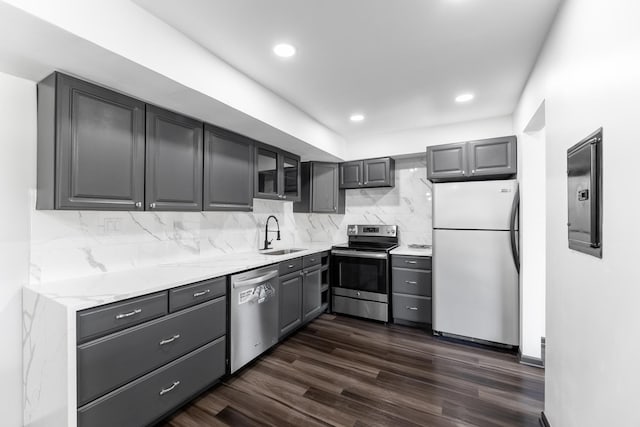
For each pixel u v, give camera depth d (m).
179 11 1.53
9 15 1.11
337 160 4.05
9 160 1.62
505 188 2.77
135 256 2.22
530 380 2.23
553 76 1.61
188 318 1.91
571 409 1.32
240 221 3.22
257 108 2.35
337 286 3.75
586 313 1.17
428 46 1.87
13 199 1.64
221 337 2.17
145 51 1.52
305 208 4.12
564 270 1.42
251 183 2.90
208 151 2.42
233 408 1.92
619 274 0.93
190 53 1.77
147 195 1.96
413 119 3.27
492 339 2.79
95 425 1.43
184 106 2.06
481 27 1.68
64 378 1.36
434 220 3.06
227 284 2.23
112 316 1.50
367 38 1.78
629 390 0.88
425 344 2.89
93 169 1.69
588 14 1.17
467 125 3.33
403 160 4.05
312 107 2.91
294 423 1.78
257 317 2.49
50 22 1.17
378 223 4.19
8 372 1.62
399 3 1.48
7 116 1.61
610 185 0.98
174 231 2.51
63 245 1.84
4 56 1.41
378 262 3.48
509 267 2.74
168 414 1.81
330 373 2.34
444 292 3.01
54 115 1.55
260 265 2.54
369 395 2.05
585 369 1.18
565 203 1.42
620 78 0.93
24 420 1.66
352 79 2.32
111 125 1.77
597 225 1.06
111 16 1.37
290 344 2.88
